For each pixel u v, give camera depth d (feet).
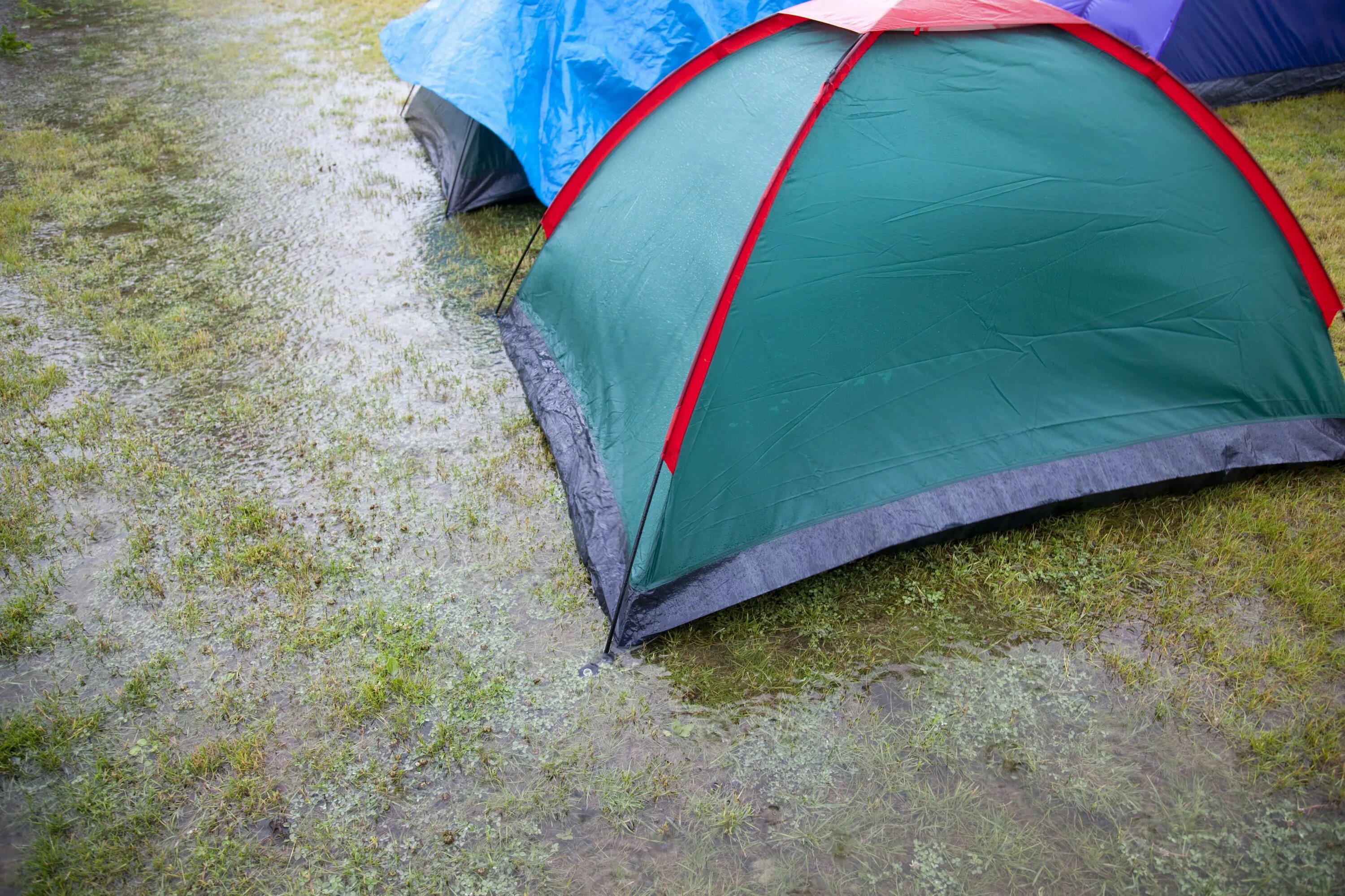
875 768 9.68
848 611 11.57
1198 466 12.88
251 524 13.05
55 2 42.14
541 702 10.46
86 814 9.37
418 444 14.73
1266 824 9.12
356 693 10.61
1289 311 12.89
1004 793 9.42
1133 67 11.59
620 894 8.60
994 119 11.28
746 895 8.54
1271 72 27.78
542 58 21.01
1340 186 21.76
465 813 9.36
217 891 8.71
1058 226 11.64
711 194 11.99
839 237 10.96
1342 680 10.60
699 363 10.67
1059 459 12.46
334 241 21.26
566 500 13.41
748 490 11.21
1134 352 12.54
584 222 15.30
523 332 16.66
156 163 25.50
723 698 10.49
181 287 19.39
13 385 15.96
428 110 26.53
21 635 11.37
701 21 20.04
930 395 11.83
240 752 9.84
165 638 11.37
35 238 21.34
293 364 16.79
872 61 10.91
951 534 12.19
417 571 12.30
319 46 35.86
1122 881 8.63
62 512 13.37
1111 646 11.02
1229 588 11.67
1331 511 12.85
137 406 15.71
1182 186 11.96
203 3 41.96
